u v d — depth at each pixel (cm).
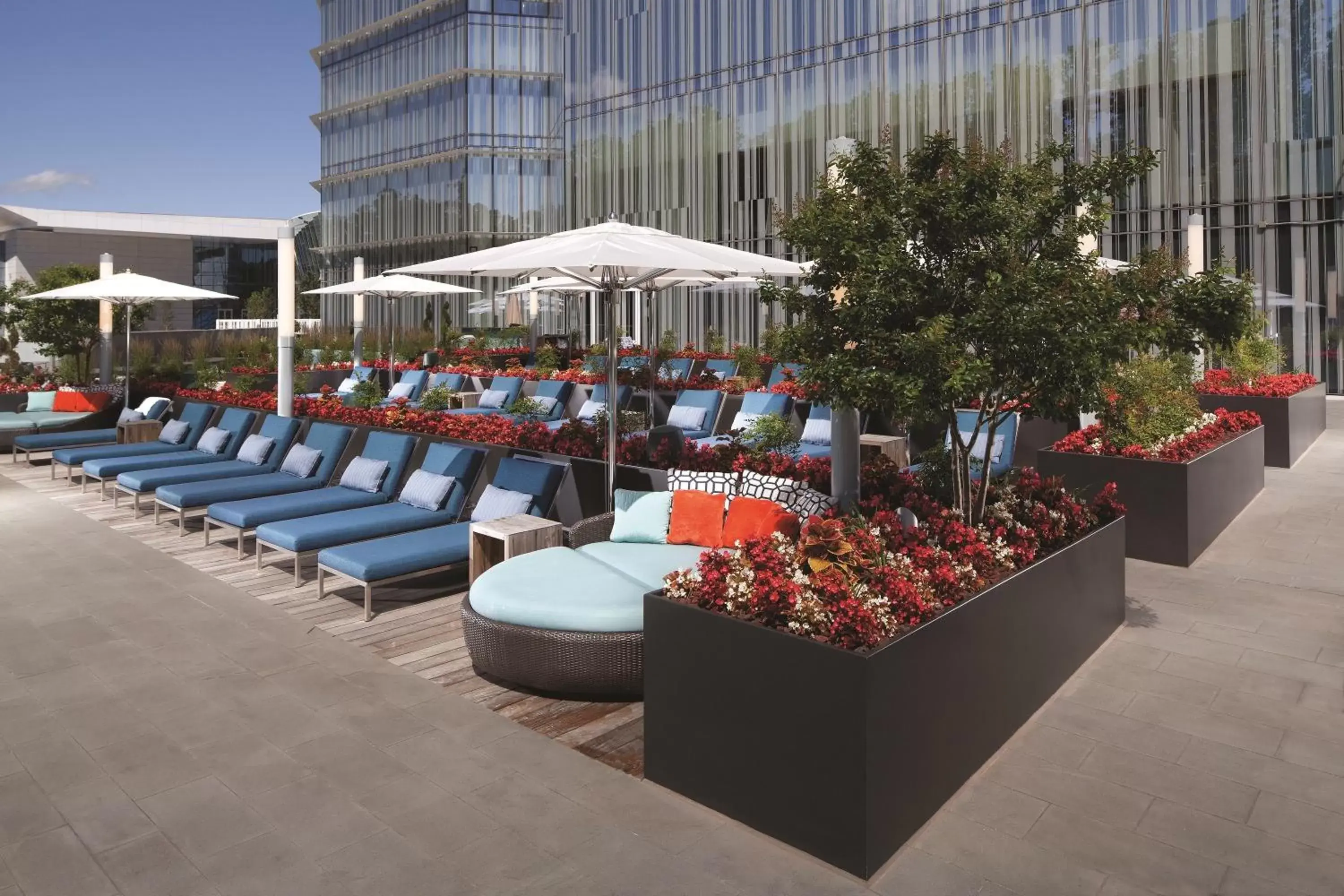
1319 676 478
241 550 729
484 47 3638
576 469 685
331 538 660
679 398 1263
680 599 368
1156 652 514
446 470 739
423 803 358
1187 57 1942
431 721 434
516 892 301
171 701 457
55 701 457
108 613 597
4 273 4566
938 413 436
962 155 465
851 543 387
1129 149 455
